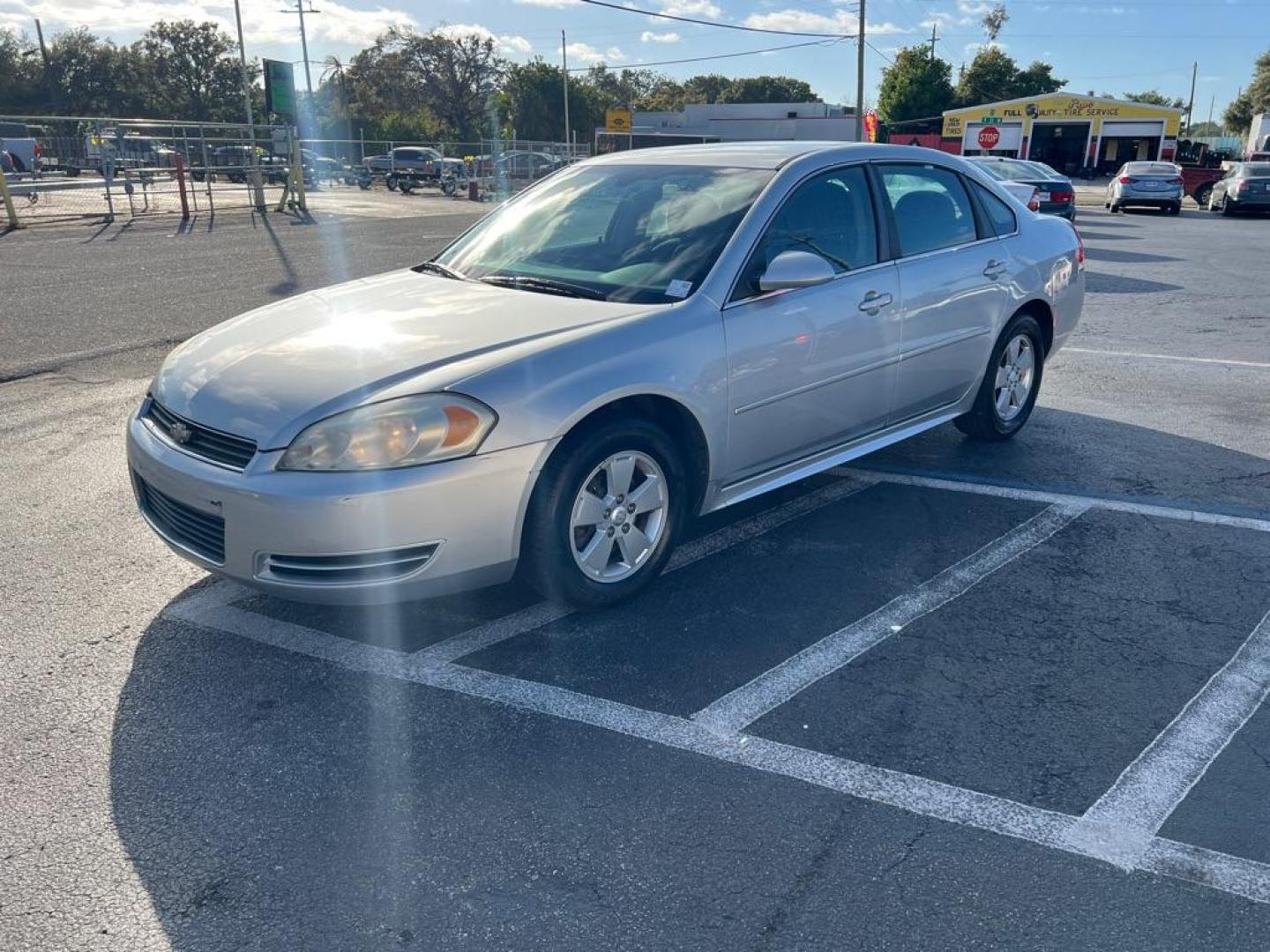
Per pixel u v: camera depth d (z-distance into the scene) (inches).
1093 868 99.3
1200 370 313.1
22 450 227.9
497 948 90.3
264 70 976.3
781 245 167.0
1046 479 212.1
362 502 124.6
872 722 124.3
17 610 152.9
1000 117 2110.0
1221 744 119.7
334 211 963.3
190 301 420.2
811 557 172.9
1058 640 144.7
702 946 90.4
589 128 3272.6
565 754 118.3
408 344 141.6
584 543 145.6
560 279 165.8
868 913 93.9
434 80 3105.3
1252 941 90.7
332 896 96.4
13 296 426.6
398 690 131.8
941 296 195.8
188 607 154.3
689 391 149.3
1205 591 160.1
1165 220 1013.2
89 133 1018.1
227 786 112.6
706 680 134.3
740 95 4685.0
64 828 105.7
